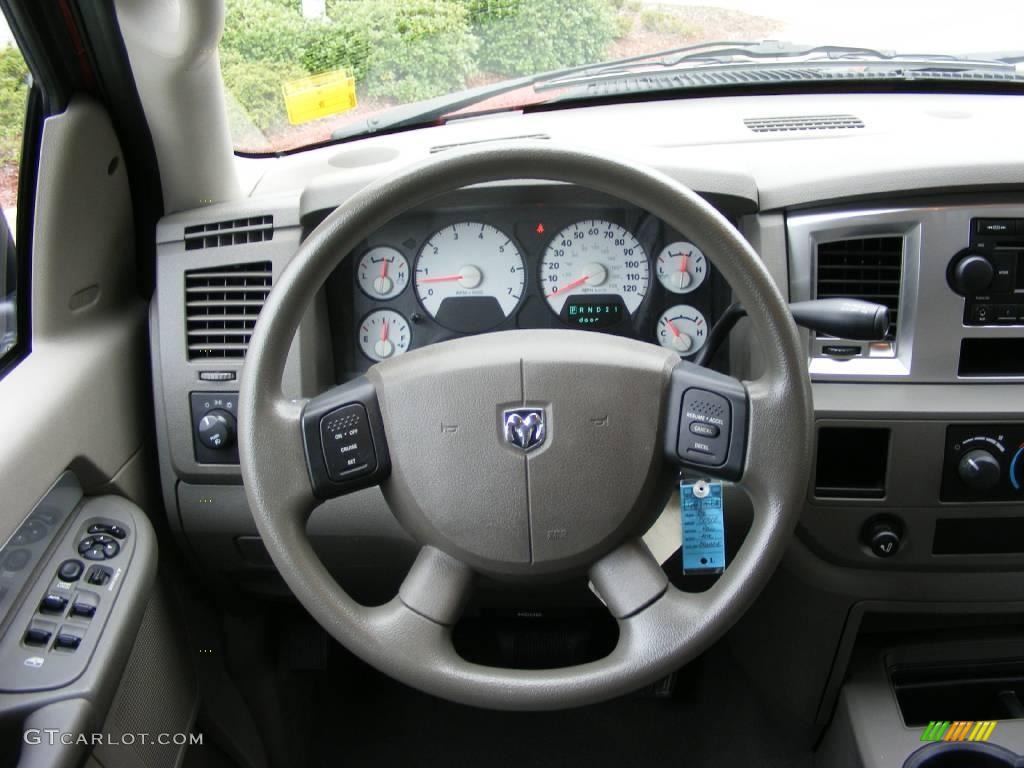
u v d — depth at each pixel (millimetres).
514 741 1766
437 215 1342
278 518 955
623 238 1349
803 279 1317
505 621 1624
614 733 1771
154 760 1245
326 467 964
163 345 1333
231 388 1326
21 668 1013
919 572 1391
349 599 985
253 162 1616
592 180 915
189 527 1396
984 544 1359
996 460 1297
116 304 1424
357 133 1611
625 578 995
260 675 1661
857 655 1572
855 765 1484
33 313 1232
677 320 1373
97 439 1258
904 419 1290
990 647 1561
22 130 1176
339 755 1744
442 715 1823
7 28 1139
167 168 1403
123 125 1340
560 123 1594
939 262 1289
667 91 1655
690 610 972
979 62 1683
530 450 969
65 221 1232
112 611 1109
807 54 1678
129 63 1265
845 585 1416
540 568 996
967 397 1296
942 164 1273
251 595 1595
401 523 1029
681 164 1300
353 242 935
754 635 1624
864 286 1323
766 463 951
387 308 1381
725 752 1719
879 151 1352
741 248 917
